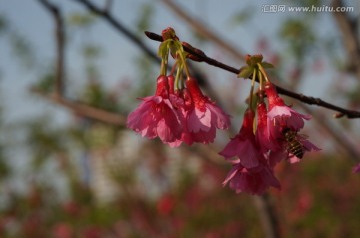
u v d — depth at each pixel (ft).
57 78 17.92
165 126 5.99
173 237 35.81
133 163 35.78
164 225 36.32
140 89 25.30
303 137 6.44
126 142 32.14
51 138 33.09
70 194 35.45
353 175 36.96
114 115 17.49
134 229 35.65
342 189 36.29
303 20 19.42
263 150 6.39
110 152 33.42
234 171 6.52
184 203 37.37
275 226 14.84
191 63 14.74
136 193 36.37
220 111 6.29
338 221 32.63
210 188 38.29
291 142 6.23
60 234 33.65
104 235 34.40
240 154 6.36
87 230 34.06
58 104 18.10
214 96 15.10
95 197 36.17
